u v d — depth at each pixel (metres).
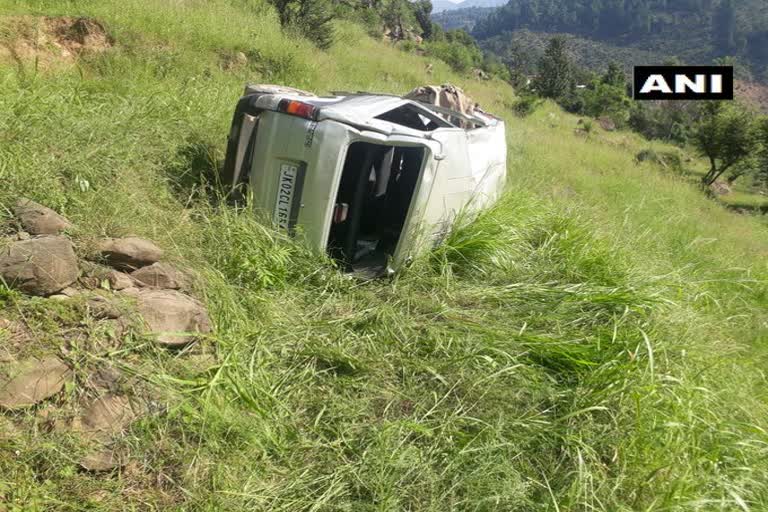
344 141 4.39
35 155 3.84
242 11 12.71
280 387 3.31
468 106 7.89
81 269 3.19
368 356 3.72
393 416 3.31
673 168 25.20
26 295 2.85
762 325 5.94
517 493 2.89
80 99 5.53
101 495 2.43
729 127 29.94
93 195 3.81
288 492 2.74
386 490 2.80
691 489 3.00
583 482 2.96
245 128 4.67
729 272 7.54
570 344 3.89
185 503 2.53
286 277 4.34
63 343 2.75
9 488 2.25
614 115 41.62
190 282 3.68
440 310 4.34
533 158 12.12
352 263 4.82
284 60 10.41
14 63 6.79
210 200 4.96
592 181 12.01
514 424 3.29
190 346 3.21
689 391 3.61
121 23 8.27
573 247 5.68
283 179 4.54
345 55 15.20
